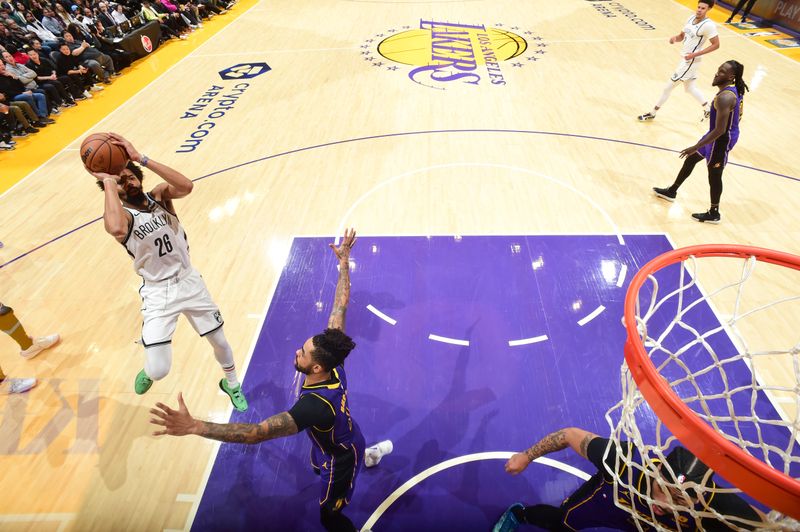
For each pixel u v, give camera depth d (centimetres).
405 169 600
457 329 397
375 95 793
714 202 487
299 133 691
